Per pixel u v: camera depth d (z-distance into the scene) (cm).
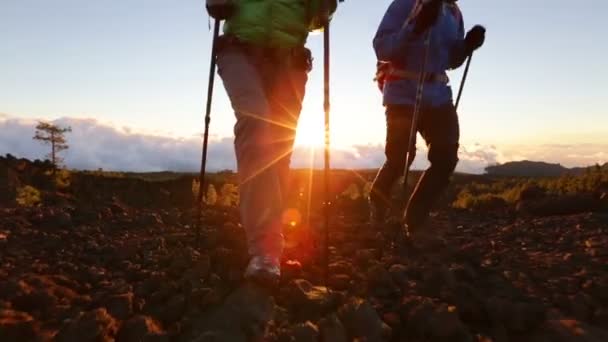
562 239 280
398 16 253
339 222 309
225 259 191
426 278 188
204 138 215
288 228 262
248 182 172
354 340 144
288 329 145
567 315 169
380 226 275
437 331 150
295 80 191
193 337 146
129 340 143
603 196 456
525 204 471
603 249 247
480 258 238
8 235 263
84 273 196
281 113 192
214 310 157
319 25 194
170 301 162
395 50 248
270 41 186
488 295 184
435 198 255
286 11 185
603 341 153
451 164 253
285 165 191
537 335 157
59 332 140
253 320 150
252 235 171
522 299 180
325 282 185
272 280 165
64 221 303
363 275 193
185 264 192
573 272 214
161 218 331
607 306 179
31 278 178
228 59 186
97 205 386
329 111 190
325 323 147
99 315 144
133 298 165
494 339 155
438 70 252
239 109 177
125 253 223
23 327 140
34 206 406
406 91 254
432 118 253
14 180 699
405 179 251
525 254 248
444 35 253
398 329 155
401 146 260
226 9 186
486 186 757
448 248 248
